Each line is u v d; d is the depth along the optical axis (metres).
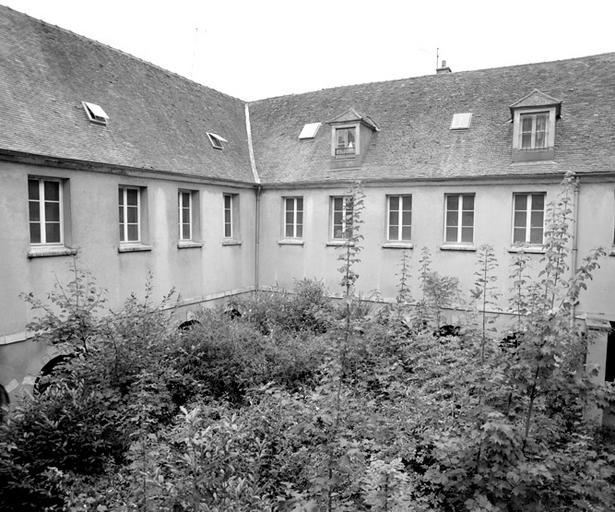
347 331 5.40
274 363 10.40
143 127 13.78
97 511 4.89
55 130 10.80
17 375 9.77
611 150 12.60
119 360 8.23
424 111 16.56
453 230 14.67
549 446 6.37
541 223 13.45
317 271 16.61
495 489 5.57
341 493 4.89
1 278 9.41
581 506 5.60
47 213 10.66
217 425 5.78
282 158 17.81
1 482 6.66
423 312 11.96
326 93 19.56
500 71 16.59
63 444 6.95
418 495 5.86
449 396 7.78
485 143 14.54
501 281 13.73
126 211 12.74
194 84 18.19
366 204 15.64
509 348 6.03
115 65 14.44
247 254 17.39
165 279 13.71
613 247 12.35
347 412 5.80
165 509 4.53
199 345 10.20
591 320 12.52
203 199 15.10
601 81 14.54
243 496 4.81
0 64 10.63
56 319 8.43
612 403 5.71
